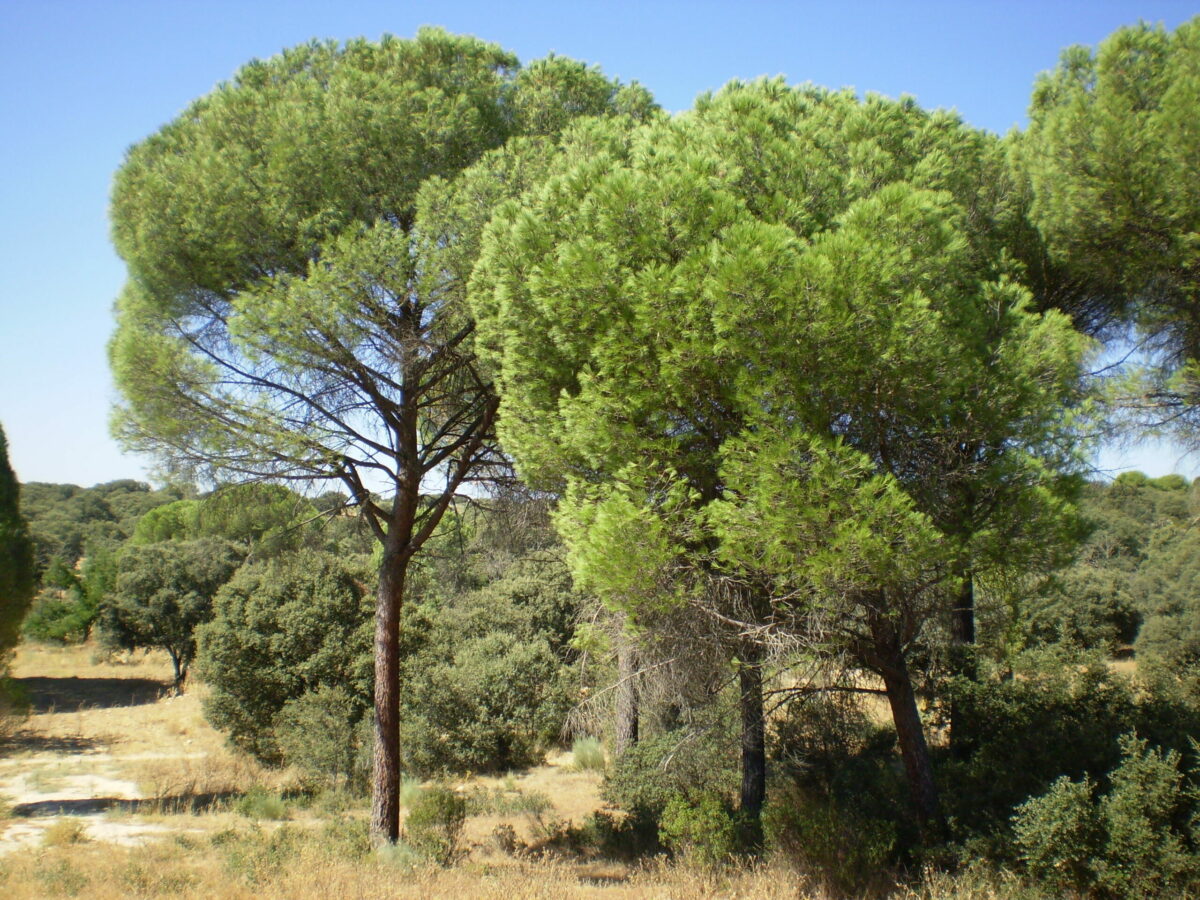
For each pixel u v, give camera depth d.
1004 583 7.00
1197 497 18.89
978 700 9.26
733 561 6.34
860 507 5.82
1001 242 9.36
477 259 8.80
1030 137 9.21
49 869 8.42
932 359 6.30
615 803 12.73
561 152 9.27
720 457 6.87
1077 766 7.35
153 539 50.81
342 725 17.09
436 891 7.44
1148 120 7.38
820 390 6.36
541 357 7.68
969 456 7.14
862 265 6.02
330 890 7.30
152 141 10.36
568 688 19.39
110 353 9.84
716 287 6.02
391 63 10.16
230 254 9.43
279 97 9.85
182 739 22.25
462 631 23.02
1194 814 5.81
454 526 13.20
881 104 8.23
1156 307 8.39
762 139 7.32
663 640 7.34
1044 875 6.11
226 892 7.28
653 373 6.73
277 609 19.23
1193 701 9.05
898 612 6.81
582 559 6.64
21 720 15.92
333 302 8.80
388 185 9.63
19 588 14.78
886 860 7.19
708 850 8.30
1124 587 26.78
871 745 11.02
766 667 7.38
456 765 18.55
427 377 10.52
